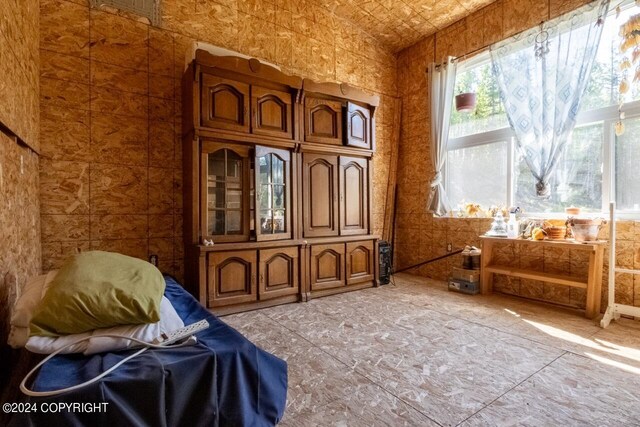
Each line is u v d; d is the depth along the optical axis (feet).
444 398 5.72
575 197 11.27
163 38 11.10
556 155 11.13
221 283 10.10
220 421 4.28
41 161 9.35
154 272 5.48
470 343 8.06
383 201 16.98
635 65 9.67
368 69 16.24
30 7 8.00
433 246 15.60
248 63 10.44
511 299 12.02
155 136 11.04
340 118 12.85
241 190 10.83
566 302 11.25
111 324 4.38
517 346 7.89
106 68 10.25
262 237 10.94
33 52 8.35
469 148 14.58
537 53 11.69
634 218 9.96
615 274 10.16
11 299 6.03
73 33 9.75
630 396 5.77
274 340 8.23
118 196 10.49
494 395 5.81
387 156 17.06
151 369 3.83
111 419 3.51
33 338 4.04
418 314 10.28
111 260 5.25
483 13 13.65
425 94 15.99
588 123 10.85
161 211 11.17
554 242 10.41
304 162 12.08
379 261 14.34
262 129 10.94
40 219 9.29
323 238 12.34
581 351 7.62
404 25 15.28
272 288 11.05
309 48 14.34
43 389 3.38
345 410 5.37
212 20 11.97
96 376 3.59
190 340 4.58
